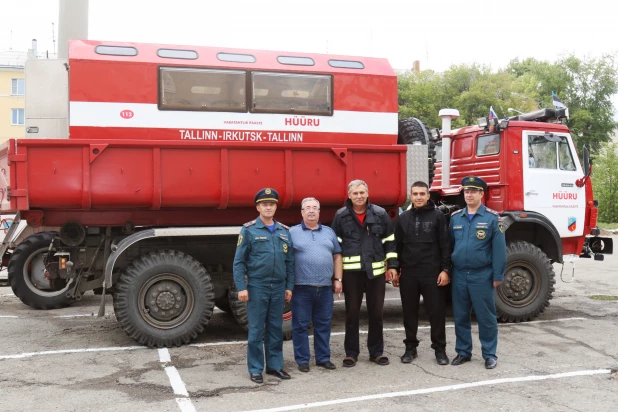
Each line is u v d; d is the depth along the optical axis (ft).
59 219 21.53
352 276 18.84
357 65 24.97
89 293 34.35
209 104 22.82
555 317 26.91
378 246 18.94
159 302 20.98
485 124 27.37
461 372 18.07
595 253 28.68
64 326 24.99
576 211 27.81
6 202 20.42
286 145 22.29
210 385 16.84
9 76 147.02
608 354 20.17
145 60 22.18
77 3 38.81
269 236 17.58
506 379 17.25
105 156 20.70
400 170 23.94
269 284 17.43
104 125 21.70
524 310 25.64
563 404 15.05
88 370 18.31
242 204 22.26
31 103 24.34
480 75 132.05
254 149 22.09
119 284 20.71
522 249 25.73
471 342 19.21
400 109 126.31
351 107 24.45
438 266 19.07
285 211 23.79
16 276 28.73
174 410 14.74
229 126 22.99
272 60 23.88
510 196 26.55
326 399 15.57
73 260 21.98
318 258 18.15
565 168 27.86
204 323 21.38
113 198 20.81
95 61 21.66
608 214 100.58
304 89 23.93
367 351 20.83
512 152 26.63
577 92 159.33
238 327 25.09
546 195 27.17
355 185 18.74
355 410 14.69
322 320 18.63
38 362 19.20
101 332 23.81
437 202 29.68
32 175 20.03
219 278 22.85
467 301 18.99
